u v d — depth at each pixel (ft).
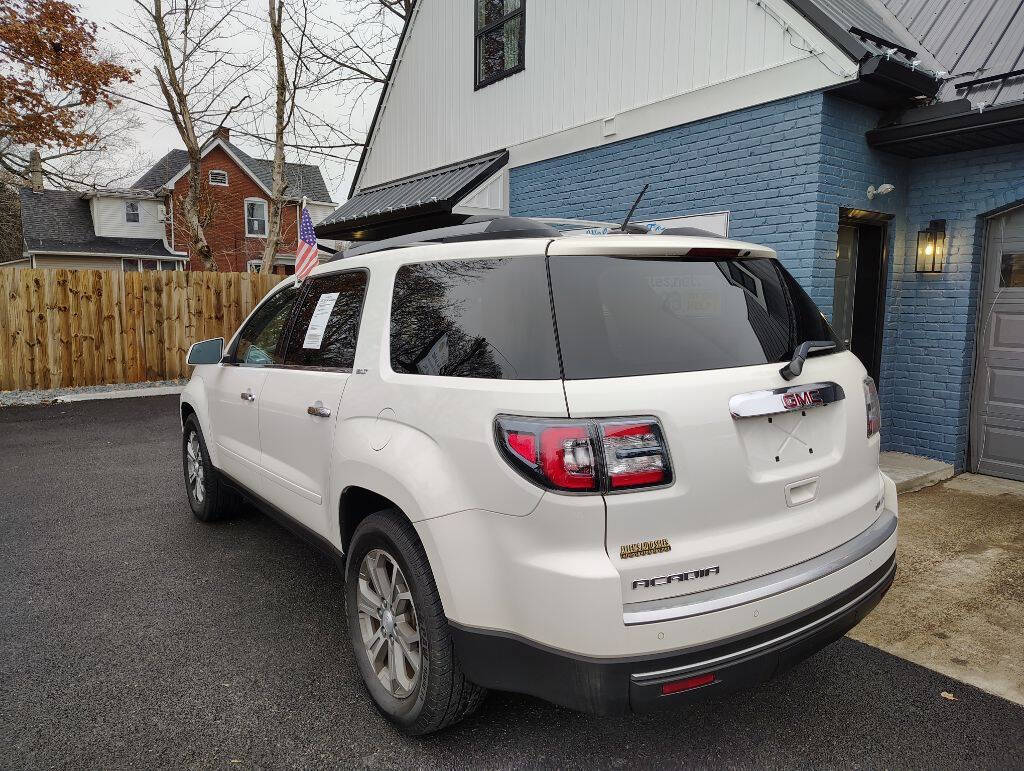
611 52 24.95
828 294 19.36
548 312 7.07
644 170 24.08
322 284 11.31
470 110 32.71
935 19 21.03
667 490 6.59
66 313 37.11
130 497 18.61
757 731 8.61
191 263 95.45
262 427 12.14
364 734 8.50
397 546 8.04
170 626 11.28
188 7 44.57
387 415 8.49
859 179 19.52
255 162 105.91
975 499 17.99
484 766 7.95
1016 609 11.92
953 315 20.08
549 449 6.50
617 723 8.77
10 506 17.78
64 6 59.16
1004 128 16.92
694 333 7.39
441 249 8.48
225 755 8.07
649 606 6.48
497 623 7.04
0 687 9.45
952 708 9.12
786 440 7.52
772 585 7.01
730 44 20.77
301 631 11.12
